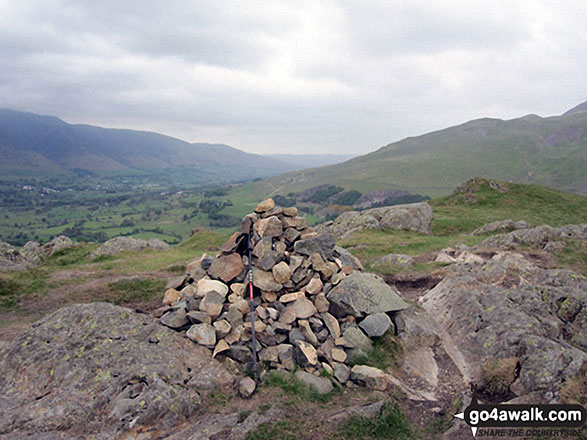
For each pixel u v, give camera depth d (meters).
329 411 10.09
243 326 12.97
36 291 21.62
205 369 11.27
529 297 15.34
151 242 39.62
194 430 9.08
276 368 11.93
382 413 9.85
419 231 43.25
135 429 8.81
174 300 14.77
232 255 14.86
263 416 9.62
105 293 21.03
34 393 10.29
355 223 45.00
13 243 164.12
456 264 24.27
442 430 9.35
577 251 26.16
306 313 13.67
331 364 12.27
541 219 53.16
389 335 13.78
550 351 10.84
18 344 11.82
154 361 10.91
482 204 64.00
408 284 22.70
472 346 13.23
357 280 15.16
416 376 12.27
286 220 16.11
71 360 10.95
